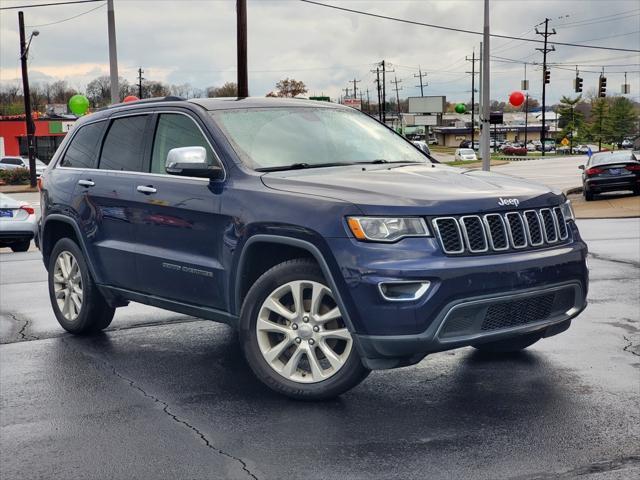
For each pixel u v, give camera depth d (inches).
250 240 190.7
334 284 174.6
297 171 202.1
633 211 809.5
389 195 177.0
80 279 265.9
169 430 172.6
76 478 147.9
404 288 168.4
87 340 261.7
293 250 191.5
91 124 266.5
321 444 160.6
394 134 249.4
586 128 5580.7
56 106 3164.4
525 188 195.3
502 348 223.8
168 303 223.9
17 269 465.7
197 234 208.7
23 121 2464.3
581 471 142.4
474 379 202.7
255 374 193.5
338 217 175.2
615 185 963.3
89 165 258.7
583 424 167.0
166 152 227.5
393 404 184.9
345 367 181.8
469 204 176.9
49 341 261.7
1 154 2466.8
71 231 272.7
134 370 222.8
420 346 169.2
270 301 189.9
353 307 171.8
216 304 207.2
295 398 189.2
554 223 192.1
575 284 191.5
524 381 199.6
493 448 154.9
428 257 169.6
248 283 200.4
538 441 157.9
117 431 173.0
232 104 226.5
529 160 3058.6
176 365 227.0
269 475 145.8
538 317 186.5
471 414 175.8
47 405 193.0
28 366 230.1
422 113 5206.7
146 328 278.1
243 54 1066.1
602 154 1034.7
